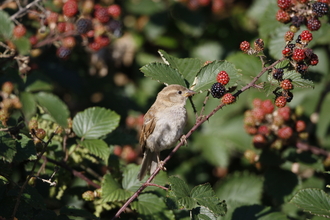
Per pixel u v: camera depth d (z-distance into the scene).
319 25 8.95
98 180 10.50
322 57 13.00
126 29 13.94
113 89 13.70
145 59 14.05
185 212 9.61
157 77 8.26
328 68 12.93
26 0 11.50
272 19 11.19
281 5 9.04
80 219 9.73
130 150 12.00
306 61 7.64
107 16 10.41
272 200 11.09
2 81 11.08
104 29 10.45
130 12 13.47
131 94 13.70
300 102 13.20
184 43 14.37
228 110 13.14
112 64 13.98
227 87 7.90
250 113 10.95
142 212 8.97
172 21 14.25
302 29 10.45
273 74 7.45
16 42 9.30
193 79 8.59
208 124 13.20
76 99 13.49
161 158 13.04
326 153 11.05
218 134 13.06
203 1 13.50
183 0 13.53
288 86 7.35
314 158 11.07
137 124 12.73
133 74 14.09
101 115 9.87
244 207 10.26
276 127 10.82
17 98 9.98
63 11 10.60
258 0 13.79
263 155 11.18
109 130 9.72
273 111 10.95
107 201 8.92
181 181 7.72
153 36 13.57
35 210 8.52
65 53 10.35
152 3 13.66
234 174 11.97
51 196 9.83
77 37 11.07
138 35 13.98
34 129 8.18
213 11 13.87
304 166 11.01
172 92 10.39
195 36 14.26
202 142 13.10
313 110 13.02
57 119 10.23
